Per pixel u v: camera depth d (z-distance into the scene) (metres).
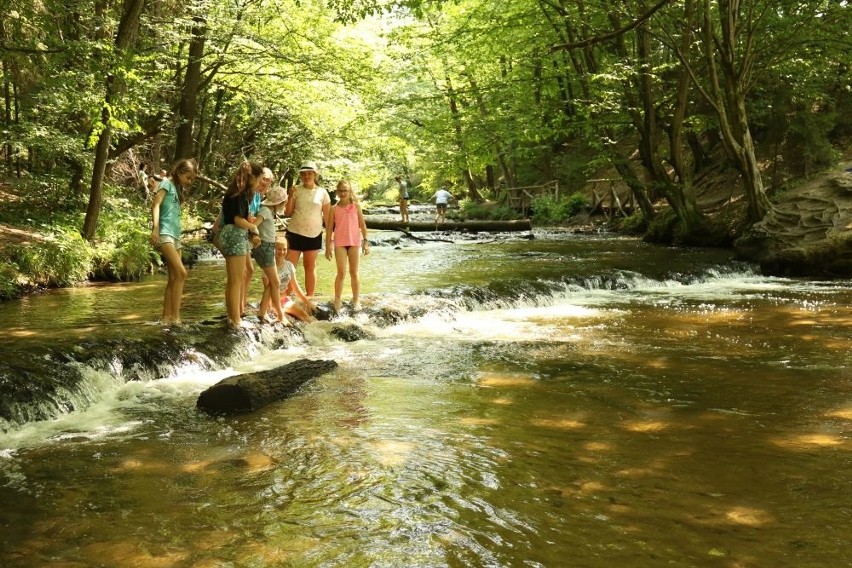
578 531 3.47
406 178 56.25
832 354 7.20
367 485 4.07
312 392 6.01
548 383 6.26
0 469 4.37
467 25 19.39
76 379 5.79
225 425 5.20
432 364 6.98
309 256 8.89
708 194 22.62
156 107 16.36
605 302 10.84
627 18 17.28
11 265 10.92
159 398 5.88
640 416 5.31
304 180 8.66
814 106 22.62
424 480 4.13
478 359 7.16
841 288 12.08
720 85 19.75
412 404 5.66
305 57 20.52
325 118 24.77
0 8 11.50
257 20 20.33
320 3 19.94
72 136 16.03
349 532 3.49
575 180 30.89
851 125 21.38
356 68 21.02
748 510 3.68
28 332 7.19
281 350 7.51
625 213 24.94
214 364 6.76
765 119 21.25
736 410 5.42
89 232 13.29
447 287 10.47
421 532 3.48
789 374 6.46
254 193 7.38
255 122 31.22
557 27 19.33
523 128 21.06
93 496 3.95
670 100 20.20
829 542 3.32
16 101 16.55
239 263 7.40
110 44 11.36
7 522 3.63
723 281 13.38
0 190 16.83
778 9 17.06
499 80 21.42
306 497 3.92
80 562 3.21
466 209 34.84
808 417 5.23
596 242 20.17
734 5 15.80
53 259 11.77
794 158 20.36
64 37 13.45
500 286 10.74
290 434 4.97
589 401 5.71
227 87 22.94
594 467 4.31
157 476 4.24
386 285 11.23
